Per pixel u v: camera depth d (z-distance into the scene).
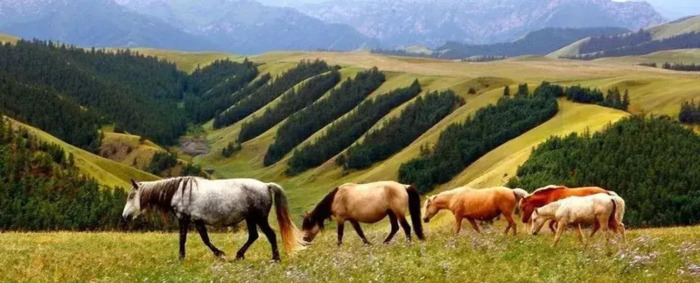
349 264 18.77
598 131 114.81
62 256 22.41
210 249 23.28
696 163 90.25
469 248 21.89
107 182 136.88
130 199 21.23
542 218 27.25
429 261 19.00
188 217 20.72
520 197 31.41
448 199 29.89
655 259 18.47
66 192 112.94
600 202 22.53
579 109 163.88
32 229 96.75
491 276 16.78
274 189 21.12
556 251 20.97
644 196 87.06
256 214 20.73
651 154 96.56
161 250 25.27
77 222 98.12
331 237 30.06
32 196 108.19
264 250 25.20
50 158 124.44
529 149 122.12
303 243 21.30
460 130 198.12
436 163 183.00
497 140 182.38
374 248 22.58
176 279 17.30
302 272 17.92
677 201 83.75
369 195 24.45
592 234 26.80
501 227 36.97
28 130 150.88
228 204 20.44
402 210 24.53
